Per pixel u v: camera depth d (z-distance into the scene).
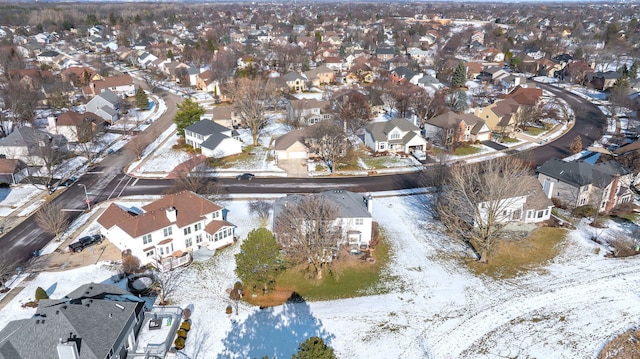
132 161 88.56
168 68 175.75
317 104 112.38
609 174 66.62
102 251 56.16
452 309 46.94
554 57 196.75
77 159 89.38
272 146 97.56
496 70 171.88
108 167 85.38
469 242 59.28
